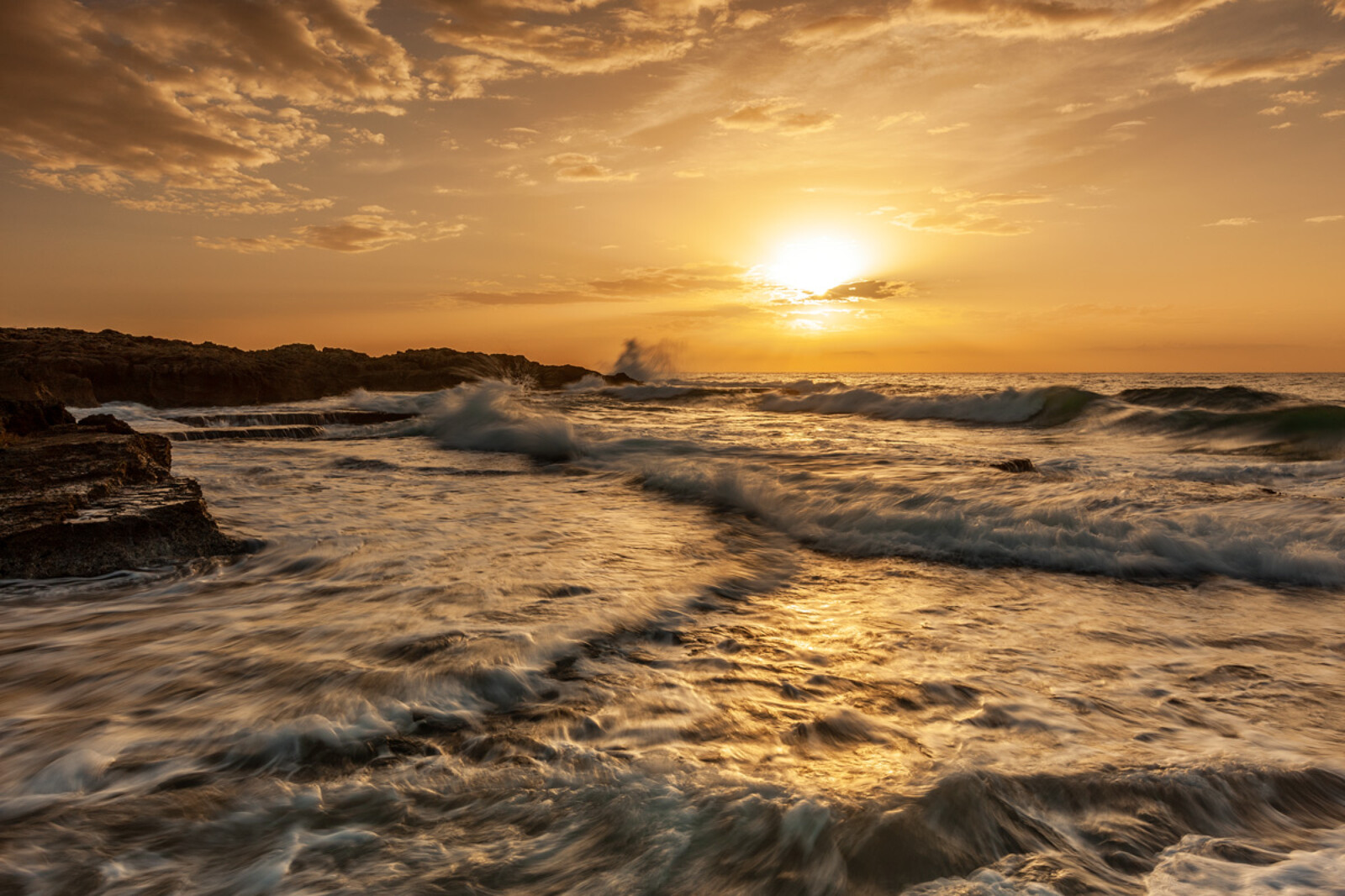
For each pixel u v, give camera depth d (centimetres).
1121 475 1142
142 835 219
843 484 914
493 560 598
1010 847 219
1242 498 767
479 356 4509
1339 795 256
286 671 348
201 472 1162
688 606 495
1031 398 2414
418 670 351
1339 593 549
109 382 2753
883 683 359
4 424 1038
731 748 282
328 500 908
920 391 3453
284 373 3325
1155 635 449
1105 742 293
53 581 529
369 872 203
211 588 514
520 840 219
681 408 3219
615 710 317
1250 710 331
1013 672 378
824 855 211
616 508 886
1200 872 209
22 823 224
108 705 310
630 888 197
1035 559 644
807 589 559
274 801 239
